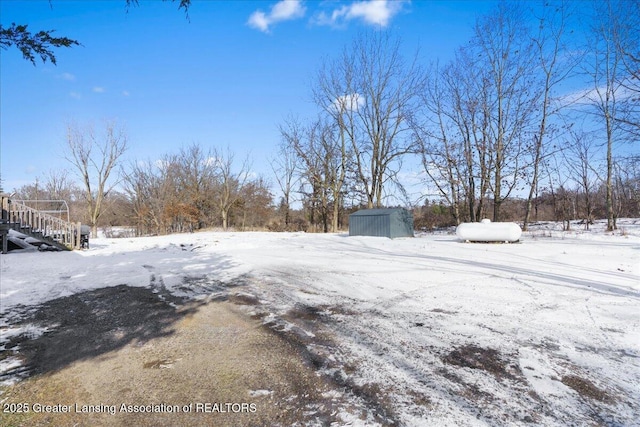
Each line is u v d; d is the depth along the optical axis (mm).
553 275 6945
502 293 5715
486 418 2451
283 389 2912
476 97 21422
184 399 2795
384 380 3012
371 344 3797
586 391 2801
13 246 13062
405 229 17625
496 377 3035
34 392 2945
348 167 27641
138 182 35500
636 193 20859
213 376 3172
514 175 20156
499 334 4004
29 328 4500
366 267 8414
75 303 5672
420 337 3965
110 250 12898
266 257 10555
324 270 8172
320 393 2832
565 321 4375
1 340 4102
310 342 3904
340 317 4750
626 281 6340
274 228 34156
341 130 27750
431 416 2480
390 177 26156
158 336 4191
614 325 4207
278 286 6668
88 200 28031
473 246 12359
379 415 2506
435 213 29062
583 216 24203
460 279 6805
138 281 7316
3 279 7535
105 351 3768
